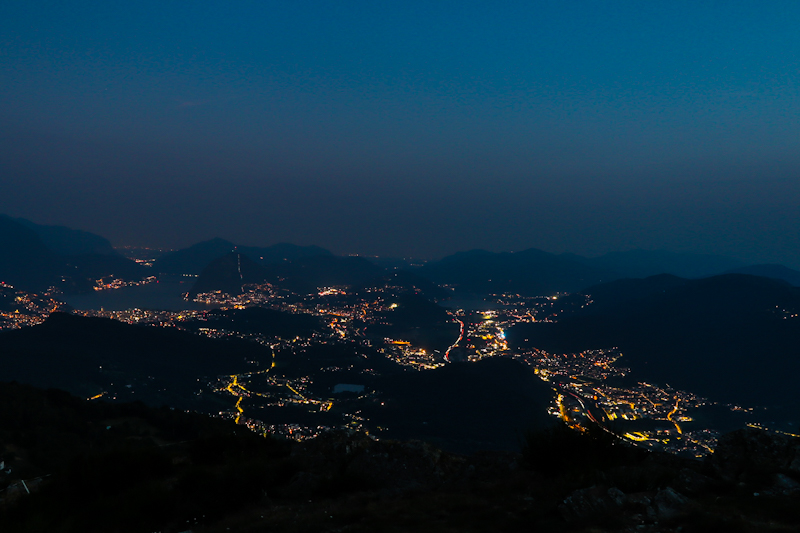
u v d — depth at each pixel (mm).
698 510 7305
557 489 9172
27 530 9219
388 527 8250
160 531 9273
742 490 8242
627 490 8680
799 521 6797
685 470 9320
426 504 9352
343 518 9023
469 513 8703
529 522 7977
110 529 9344
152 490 10344
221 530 8805
